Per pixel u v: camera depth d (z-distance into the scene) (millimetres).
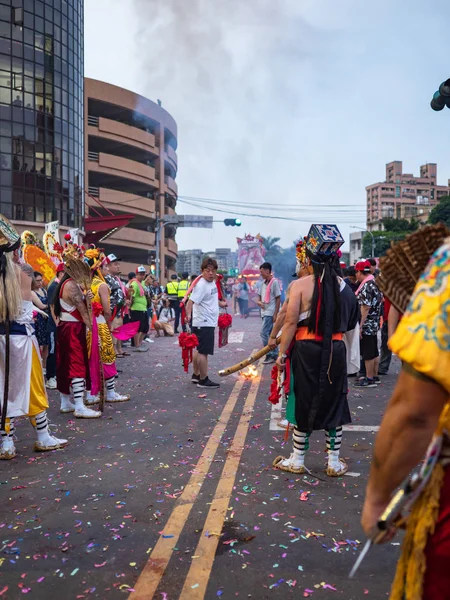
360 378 8992
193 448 5484
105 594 2873
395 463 1455
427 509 1447
